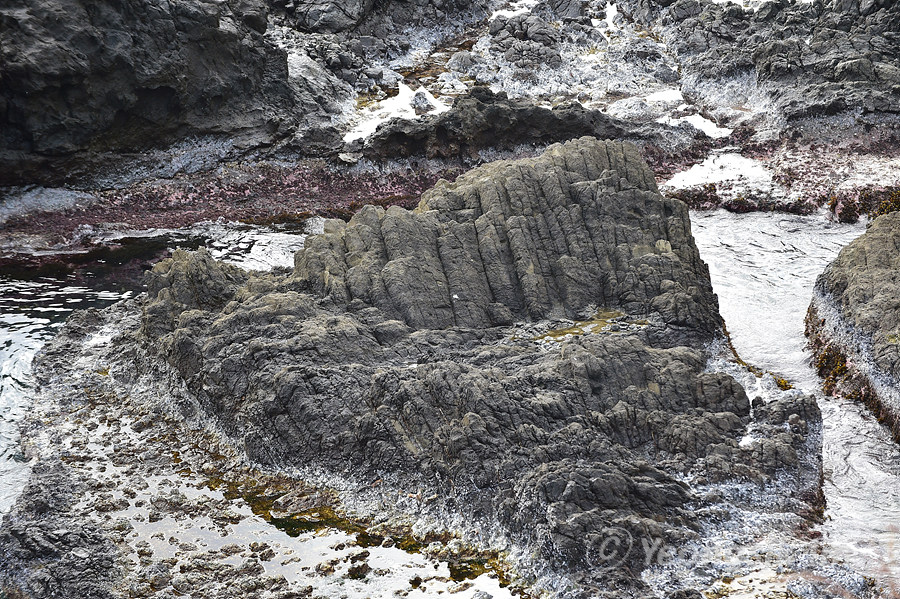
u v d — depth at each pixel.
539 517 19.31
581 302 26.75
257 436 22.56
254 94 41.28
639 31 50.81
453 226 27.33
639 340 24.56
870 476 22.06
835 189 38.53
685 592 18.16
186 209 37.56
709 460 21.19
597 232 27.84
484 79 45.75
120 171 38.06
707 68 46.00
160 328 26.27
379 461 21.52
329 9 47.34
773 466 21.39
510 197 28.23
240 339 24.56
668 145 42.06
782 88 43.62
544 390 22.55
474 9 51.69
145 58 37.19
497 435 21.17
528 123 41.47
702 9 50.34
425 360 24.06
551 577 18.61
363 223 27.67
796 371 26.83
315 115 41.94
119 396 25.33
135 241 35.47
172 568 19.44
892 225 29.02
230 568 19.39
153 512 21.05
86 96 36.12
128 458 22.91
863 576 18.91
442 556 19.56
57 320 29.64
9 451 23.19
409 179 40.16
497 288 26.61
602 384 22.95
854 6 47.66
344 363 23.78
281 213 38.09
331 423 22.27
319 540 20.19
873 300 26.19
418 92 43.78
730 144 42.28
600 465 20.30
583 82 46.50
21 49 34.53
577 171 29.39
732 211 38.72
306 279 26.78
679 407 22.88
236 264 34.03
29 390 25.61
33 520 20.62
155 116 38.38
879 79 42.97
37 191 36.28
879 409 24.22
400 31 49.47
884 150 40.88
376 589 18.78
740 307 30.78
